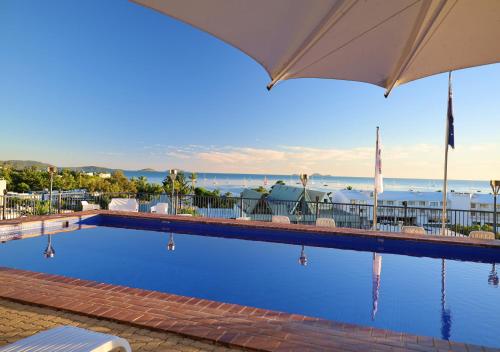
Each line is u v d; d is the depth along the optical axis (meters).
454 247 6.40
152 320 2.88
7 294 3.44
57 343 1.59
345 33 2.17
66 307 3.14
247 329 2.71
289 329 2.73
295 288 4.69
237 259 6.18
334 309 3.93
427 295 4.41
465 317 3.70
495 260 6.14
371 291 4.56
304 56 2.34
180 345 2.52
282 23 2.03
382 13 2.02
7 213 10.90
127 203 11.05
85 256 6.33
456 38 2.35
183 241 7.62
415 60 2.60
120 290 3.66
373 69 2.71
